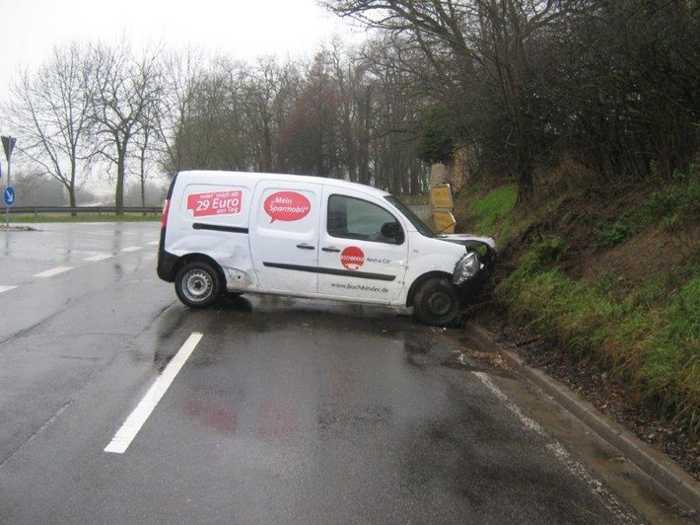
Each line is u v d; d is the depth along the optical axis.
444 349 8.03
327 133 65.25
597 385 6.29
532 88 11.30
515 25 11.23
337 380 6.48
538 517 3.96
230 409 5.49
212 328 8.39
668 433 5.10
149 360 6.82
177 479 4.16
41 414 5.16
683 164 9.30
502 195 17.73
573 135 11.34
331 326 8.91
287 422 5.26
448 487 4.28
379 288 9.27
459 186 26.12
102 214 41.12
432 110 20.59
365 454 4.72
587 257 9.33
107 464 4.33
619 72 8.59
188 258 9.52
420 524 3.79
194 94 46.03
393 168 65.12
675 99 8.37
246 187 9.39
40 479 4.07
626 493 4.38
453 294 9.19
